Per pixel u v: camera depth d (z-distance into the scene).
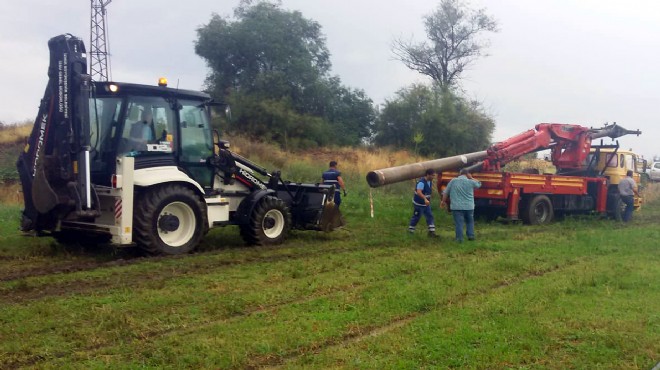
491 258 10.25
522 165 25.48
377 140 39.12
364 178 24.19
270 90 37.44
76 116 9.32
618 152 18.84
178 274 8.57
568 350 5.55
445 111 37.22
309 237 12.84
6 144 30.69
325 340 5.77
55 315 6.41
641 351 5.51
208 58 39.69
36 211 9.69
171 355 5.26
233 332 5.92
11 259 9.62
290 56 39.66
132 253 10.18
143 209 9.74
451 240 12.41
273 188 12.61
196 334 5.88
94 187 9.50
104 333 5.83
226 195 11.41
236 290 7.63
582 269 9.36
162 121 10.31
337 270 9.03
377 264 9.51
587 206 18.20
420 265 9.45
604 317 6.55
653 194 26.59
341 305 6.95
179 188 10.25
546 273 9.16
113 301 7.00
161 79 10.35
